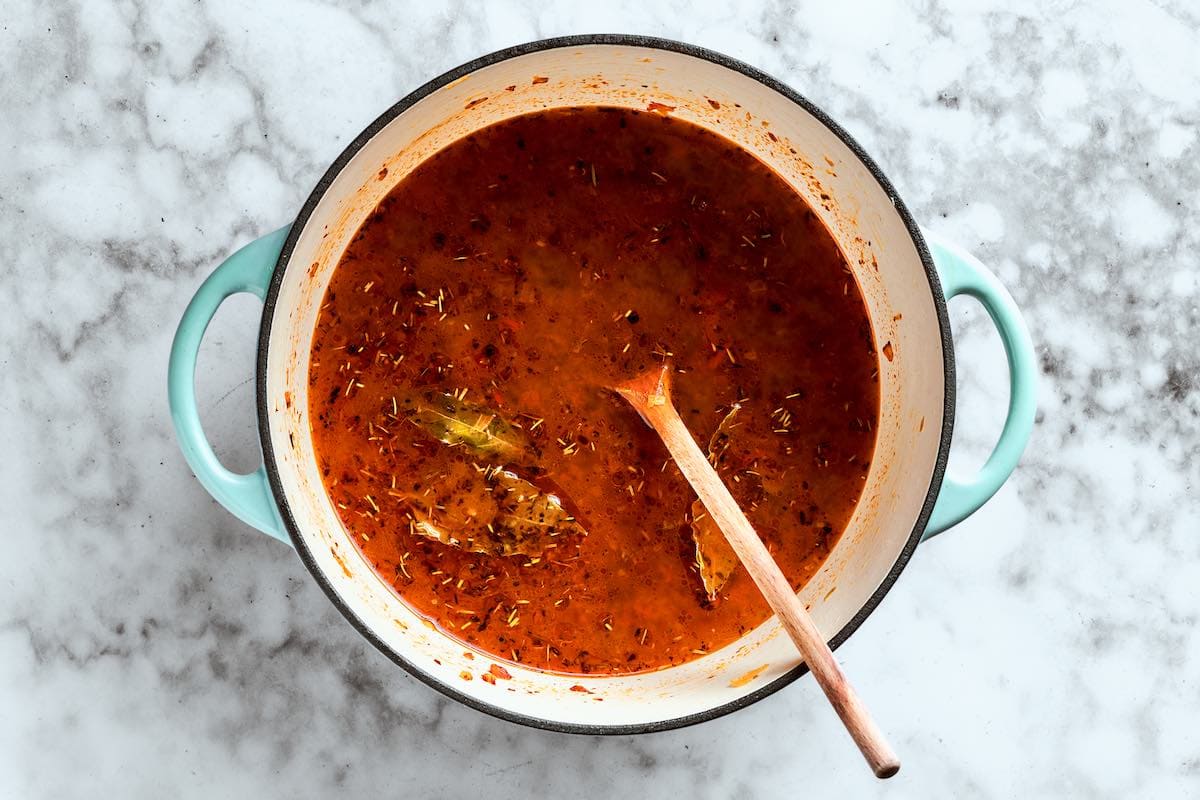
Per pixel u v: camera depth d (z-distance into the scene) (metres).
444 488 0.78
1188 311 0.86
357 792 0.83
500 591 0.78
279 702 0.83
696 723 0.72
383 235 0.78
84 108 0.83
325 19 0.83
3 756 0.82
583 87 0.78
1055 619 0.85
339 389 0.78
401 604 0.78
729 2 0.84
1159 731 0.84
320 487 0.78
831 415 0.79
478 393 0.78
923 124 0.85
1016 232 0.85
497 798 0.83
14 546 0.83
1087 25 0.85
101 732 0.83
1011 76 0.85
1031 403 0.74
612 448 0.79
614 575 0.79
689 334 0.79
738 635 0.78
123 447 0.83
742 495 0.79
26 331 0.83
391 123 0.74
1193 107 0.85
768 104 0.76
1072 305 0.85
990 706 0.84
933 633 0.85
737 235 0.79
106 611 0.83
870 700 0.84
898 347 0.78
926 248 0.73
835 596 0.77
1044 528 0.85
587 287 0.79
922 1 0.85
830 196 0.78
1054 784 0.84
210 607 0.83
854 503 0.79
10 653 0.83
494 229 0.79
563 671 0.78
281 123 0.83
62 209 0.83
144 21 0.83
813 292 0.79
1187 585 0.85
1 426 0.83
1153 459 0.85
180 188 0.83
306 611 0.83
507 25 0.83
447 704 0.84
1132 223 0.85
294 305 0.75
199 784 0.83
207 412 0.83
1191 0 0.85
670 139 0.79
